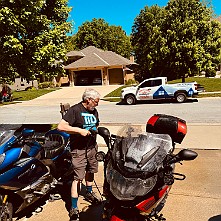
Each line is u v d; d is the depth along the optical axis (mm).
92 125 4348
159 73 24203
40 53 9062
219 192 4902
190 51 21484
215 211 4312
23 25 8695
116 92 27016
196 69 22094
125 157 3227
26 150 4500
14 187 3943
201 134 8789
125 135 3557
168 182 3182
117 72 37562
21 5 8398
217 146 7402
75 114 4207
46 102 23594
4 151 3941
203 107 15555
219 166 6043
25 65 9242
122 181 3035
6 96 24844
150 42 24719
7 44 8203
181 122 4230
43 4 9211
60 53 9773
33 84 37125
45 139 5137
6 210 3965
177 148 7371
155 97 18938
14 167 4043
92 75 38281
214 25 23016
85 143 4332
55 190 5398
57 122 13828
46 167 4680
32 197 4289
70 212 4273
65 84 39969
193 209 4395
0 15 7836
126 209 3070
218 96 19812
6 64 9219
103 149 7891
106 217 3334
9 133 4090
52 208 4738
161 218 3721
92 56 37750
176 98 18484
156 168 3133
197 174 5691
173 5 23141
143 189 3016
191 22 21828
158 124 4207
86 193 4859
